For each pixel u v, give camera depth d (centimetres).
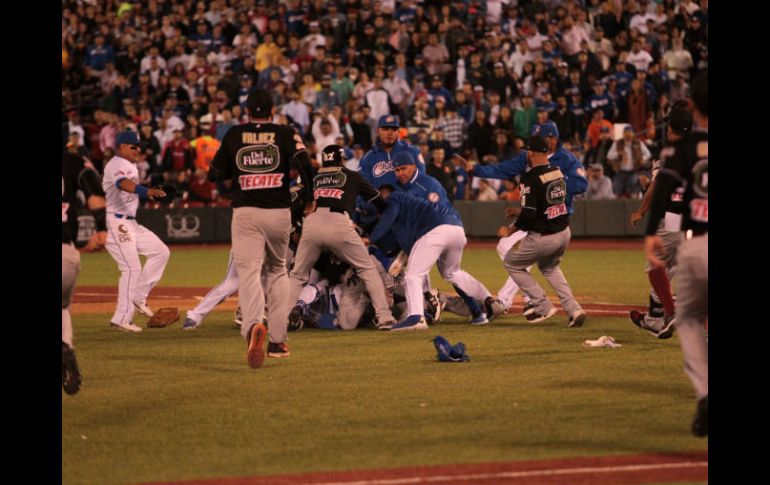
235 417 2195
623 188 7819
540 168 3459
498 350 3070
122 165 3500
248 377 2664
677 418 2144
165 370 2788
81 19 10225
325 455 1880
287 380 2614
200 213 8194
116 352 3120
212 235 8194
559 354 2981
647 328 3369
